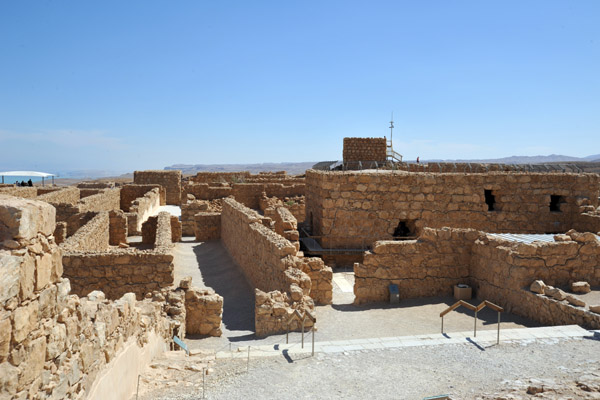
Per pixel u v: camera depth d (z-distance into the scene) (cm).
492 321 1337
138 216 3206
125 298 860
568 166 2967
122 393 776
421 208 2580
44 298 525
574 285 1330
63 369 560
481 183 2619
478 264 1595
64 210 2697
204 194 4750
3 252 461
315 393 822
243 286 2008
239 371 930
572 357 952
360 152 3912
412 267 1622
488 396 750
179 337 1259
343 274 2250
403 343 1075
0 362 438
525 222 2672
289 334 1284
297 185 4834
